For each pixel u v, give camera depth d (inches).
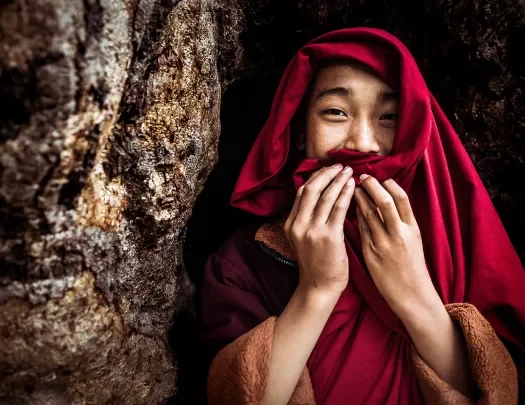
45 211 27.6
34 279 28.4
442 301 43.1
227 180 70.3
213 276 48.3
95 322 31.0
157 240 39.9
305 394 40.8
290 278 47.1
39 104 25.5
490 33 53.8
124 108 32.5
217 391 41.1
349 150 44.1
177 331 54.4
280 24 59.3
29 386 30.3
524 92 54.1
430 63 59.9
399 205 41.2
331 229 40.7
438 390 39.9
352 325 43.8
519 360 45.6
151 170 36.7
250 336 41.1
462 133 58.5
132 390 36.9
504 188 57.9
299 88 46.7
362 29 45.4
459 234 44.7
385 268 40.9
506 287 44.3
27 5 24.2
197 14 40.1
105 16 26.9
